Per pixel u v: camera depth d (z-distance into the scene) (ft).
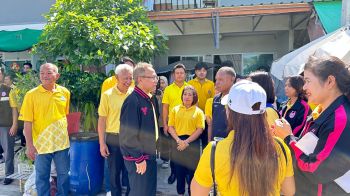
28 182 14.35
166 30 28.55
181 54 32.04
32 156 12.70
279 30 27.25
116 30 16.69
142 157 10.48
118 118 12.99
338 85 6.01
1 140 16.94
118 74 12.94
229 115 5.47
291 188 5.54
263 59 30.83
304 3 21.83
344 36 14.64
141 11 19.61
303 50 15.92
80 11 17.74
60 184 13.24
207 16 23.02
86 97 16.42
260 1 27.40
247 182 4.95
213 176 5.31
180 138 13.93
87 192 14.47
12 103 16.17
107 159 13.35
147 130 10.74
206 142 14.76
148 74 10.61
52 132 12.75
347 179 5.78
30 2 31.55
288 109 10.34
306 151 6.07
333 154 5.67
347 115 5.79
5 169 16.90
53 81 12.71
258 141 5.09
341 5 20.51
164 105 15.74
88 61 15.96
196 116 13.85
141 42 16.70
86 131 16.55
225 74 11.41
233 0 27.86
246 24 27.35
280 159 5.31
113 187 13.26
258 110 5.21
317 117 6.51
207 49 31.55
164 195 15.31
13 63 31.45
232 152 5.11
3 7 32.14
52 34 16.98
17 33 25.95
